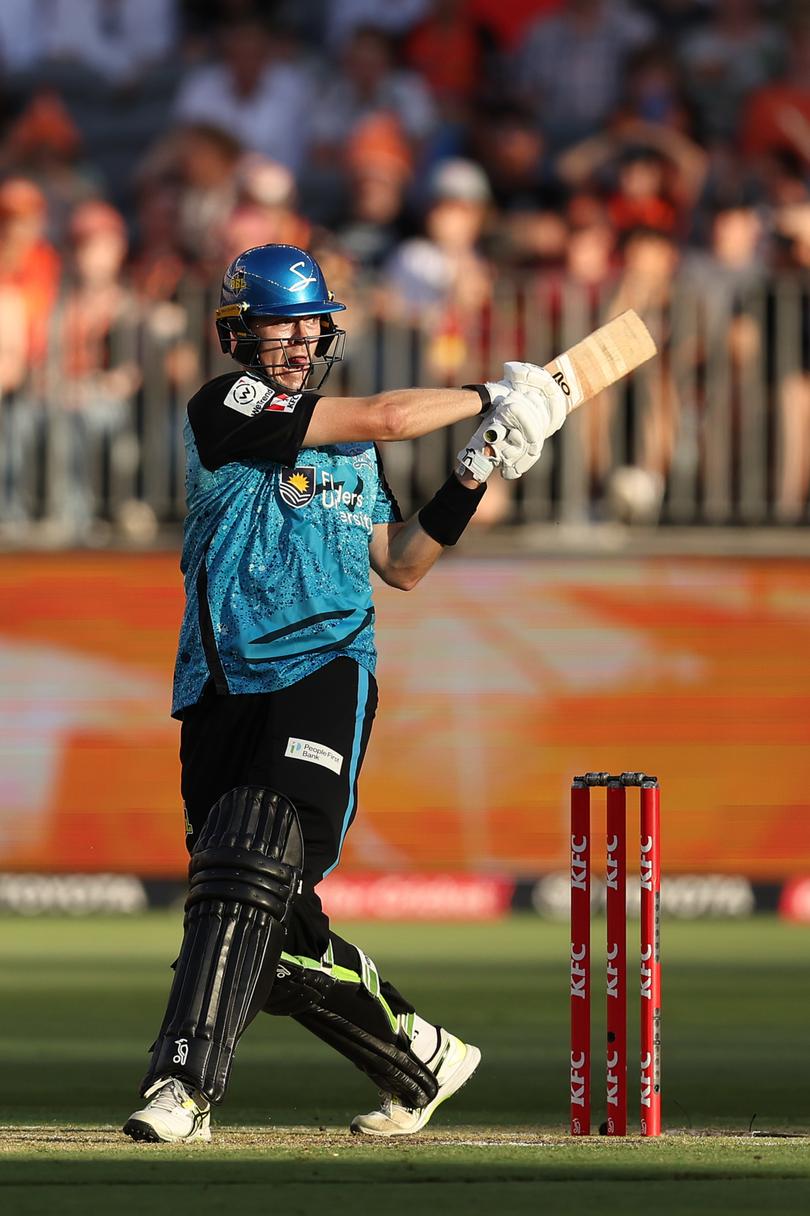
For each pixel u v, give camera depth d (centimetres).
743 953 3541
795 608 4262
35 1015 2716
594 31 5416
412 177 5172
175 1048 1530
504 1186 1348
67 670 4294
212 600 1585
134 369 4216
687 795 4275
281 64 5469
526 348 4131
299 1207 1259
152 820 4281
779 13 5434
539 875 4256
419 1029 1658
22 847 4284
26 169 5422
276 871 1530
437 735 4288
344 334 1683
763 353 4147
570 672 4288
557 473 4262
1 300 4344
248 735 1580
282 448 1581
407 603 4306
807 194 4881
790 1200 1298
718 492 4197
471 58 5550
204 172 4997
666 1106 1919
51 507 4262
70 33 5938
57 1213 1237
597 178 5003
